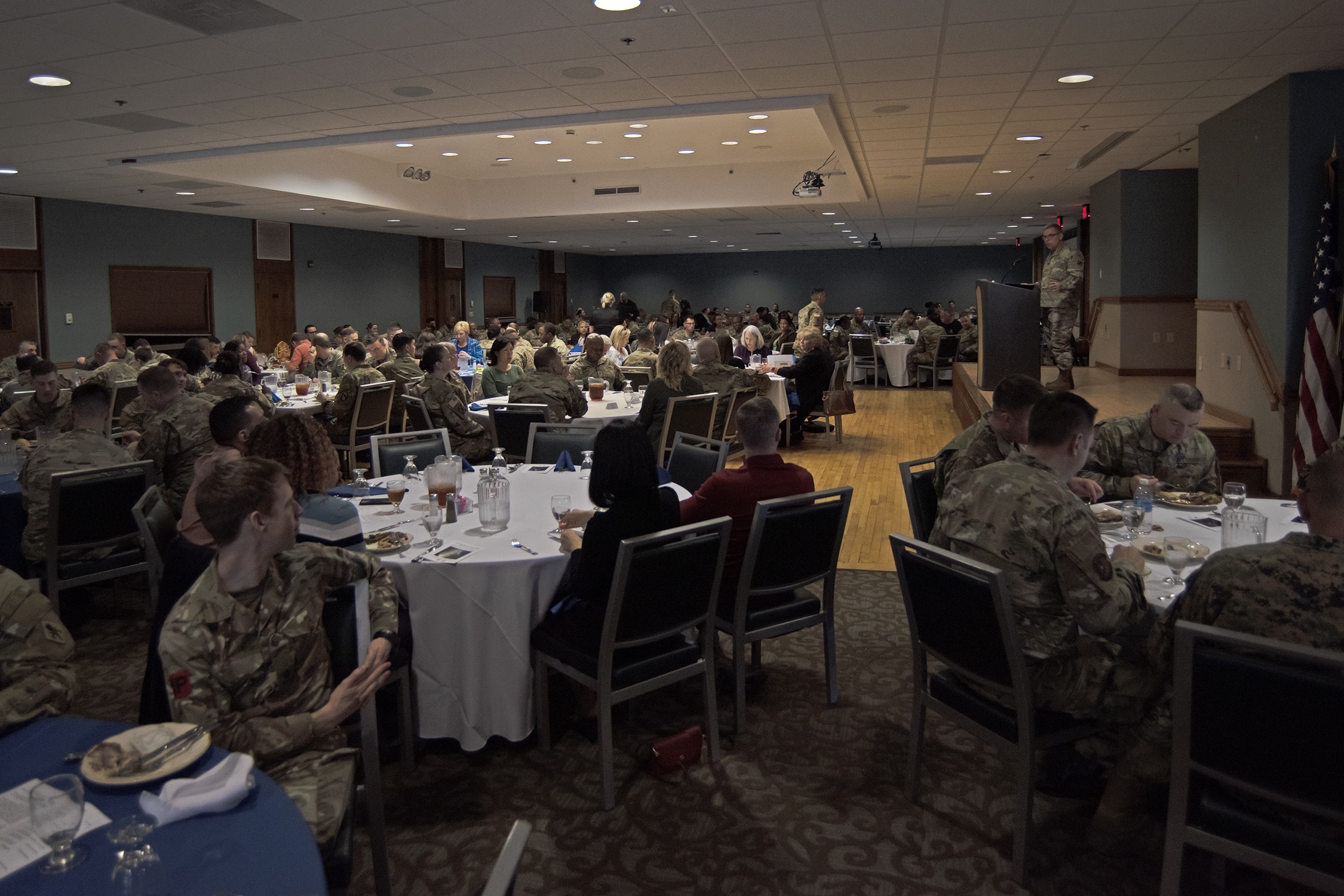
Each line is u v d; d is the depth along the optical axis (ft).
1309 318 19.77
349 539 8.79
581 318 54.80
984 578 7.70
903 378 51.98
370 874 8.15
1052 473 8.11
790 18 15.89
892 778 9.79
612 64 19.01
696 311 98.89
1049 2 15.12
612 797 9.19
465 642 9.72
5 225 39.32
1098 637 8.16
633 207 47.78
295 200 41.55
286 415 8.96
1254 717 5.95
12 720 5.69
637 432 9.21
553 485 13.08
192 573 7.02
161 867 4.36
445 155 42.34
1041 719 8.05
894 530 20.35
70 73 19.53
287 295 54.03
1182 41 17.44
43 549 13.43
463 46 17.67
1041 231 70.44
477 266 73.61
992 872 8.17
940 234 73.10
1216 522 10.66
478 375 34.47
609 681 9.09
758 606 11.12
